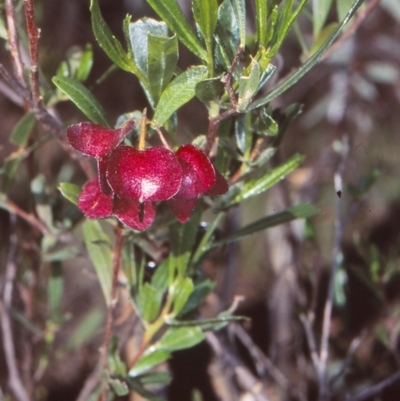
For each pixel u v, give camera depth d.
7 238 0.53
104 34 0.22
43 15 0.51
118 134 0.21
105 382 0.27
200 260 0.27
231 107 0.22
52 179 0.50
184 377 0.50
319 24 0.30
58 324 0.36
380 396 0.43
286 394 0.44
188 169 0.21
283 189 0.40
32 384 0.37
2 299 0.37
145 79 0.23
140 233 0.25
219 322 0.26
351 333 0.50
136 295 0.27
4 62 0.45
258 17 0.21
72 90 0.23
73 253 0.32
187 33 0.22
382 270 0.36
